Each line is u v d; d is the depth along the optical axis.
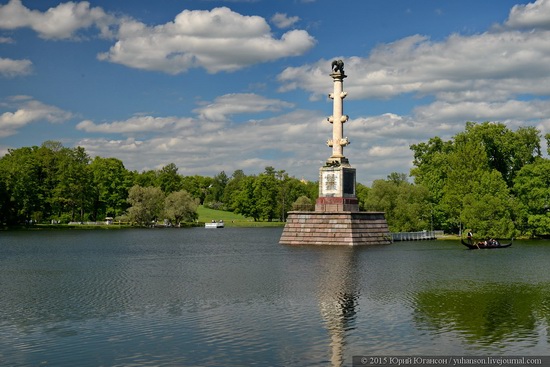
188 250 107.25
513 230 122.88
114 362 30.39
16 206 170.25
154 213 196.75
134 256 94.06
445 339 34.44
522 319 39.56
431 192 142.12
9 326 38.19
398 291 51.69
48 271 70.88
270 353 31.83
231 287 54.62
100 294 50.97
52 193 180.62
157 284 57.53
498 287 54.28
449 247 107.19
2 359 30.95
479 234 121.50
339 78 109.44
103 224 195.25
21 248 111.94
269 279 60.50
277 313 41.72
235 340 34.38
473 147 135.00
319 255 89.38
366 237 109.50
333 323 38.50
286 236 112.75
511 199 128.75
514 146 143.75
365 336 35.19
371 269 69.31
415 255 89.12
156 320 39.62
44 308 44.28
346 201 108.94
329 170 108.44
